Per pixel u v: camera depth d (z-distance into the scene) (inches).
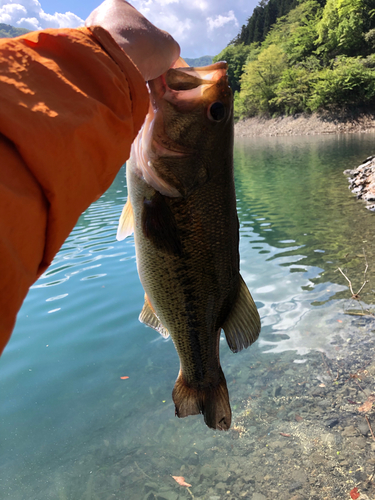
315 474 98.6
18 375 156.7
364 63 1678.2
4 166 18.0
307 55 2172.7
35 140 19.0
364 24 1926.7
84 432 123.2
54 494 101.0
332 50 2015.3
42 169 19.4
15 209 17.9
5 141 18.7
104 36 26.6
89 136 22.1
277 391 131.3
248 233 333.4
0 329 16.8
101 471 107.3
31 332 191.9
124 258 297.4
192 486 99.6
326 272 228.7
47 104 20.6
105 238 363.3
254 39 3663.9
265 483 97.9
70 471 108.3
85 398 139.7
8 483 105.7
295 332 167.2
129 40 32.2
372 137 1258.0
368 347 149.0
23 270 18.3
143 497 98.1
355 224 321.7
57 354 170.4
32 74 21.0
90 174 22.9
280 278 227.8
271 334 168.1
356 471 98.0
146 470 106.2
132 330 186.7
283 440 110.6
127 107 25.4
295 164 779.4
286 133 1847.9
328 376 135.6
